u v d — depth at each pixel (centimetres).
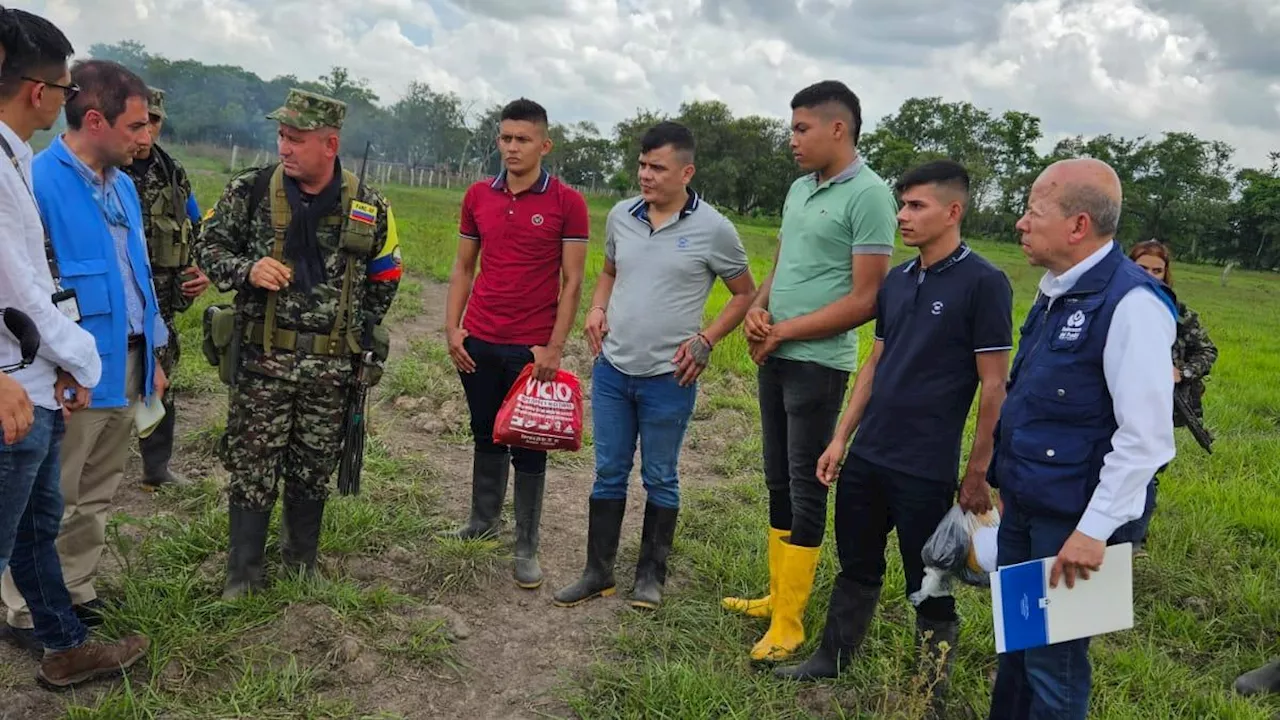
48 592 261
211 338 309
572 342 855
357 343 327
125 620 300
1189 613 382
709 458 586
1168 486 555
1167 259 411
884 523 300
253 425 316
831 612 311
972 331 268
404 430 561
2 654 287
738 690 302
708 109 6950
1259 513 502
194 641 294
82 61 278
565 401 363
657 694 296
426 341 794
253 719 266
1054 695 235
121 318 286
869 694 303
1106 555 216
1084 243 222
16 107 224
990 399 263
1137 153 7606
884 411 282
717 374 796
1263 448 684
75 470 284
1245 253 7225
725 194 6900
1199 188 7444
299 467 329
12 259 217
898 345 281
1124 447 210
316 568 347
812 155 306
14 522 234
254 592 327
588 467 538
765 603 363
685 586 388
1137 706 307
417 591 356
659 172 329
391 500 438
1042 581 222
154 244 380
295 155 301
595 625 347
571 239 367
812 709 300
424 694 293
